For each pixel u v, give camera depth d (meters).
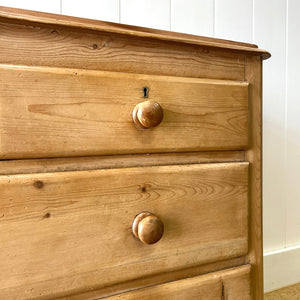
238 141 0.61
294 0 1.28
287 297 1.14
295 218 1.29
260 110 0.64
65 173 0.47
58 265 0.46
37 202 0.45
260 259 0.64
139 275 0.52
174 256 0.54
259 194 0.64
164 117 0.53
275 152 1.24
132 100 0.51
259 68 0.64
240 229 0.61
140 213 0.51
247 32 1.18
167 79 0.54
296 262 1.26
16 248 0.44
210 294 0.58
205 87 0.57
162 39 0.52
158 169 0.53
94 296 0.50
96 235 0.49
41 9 0.89
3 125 0.43
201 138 0.57
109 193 0.49
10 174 0.45
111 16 0.97
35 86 0.45
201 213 0.57
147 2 1.02
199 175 0.57
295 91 1.28
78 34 0.48
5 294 0.43
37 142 0.45
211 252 0.58
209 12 1.12
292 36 1.27
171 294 0.54
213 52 0.59
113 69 0.51
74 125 0.47
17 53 0.45
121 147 0.50
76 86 0.47
